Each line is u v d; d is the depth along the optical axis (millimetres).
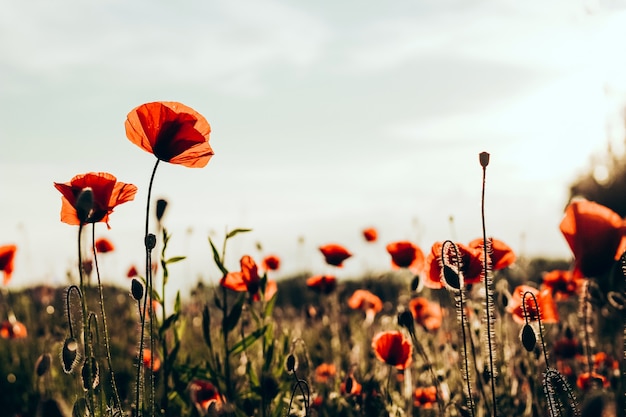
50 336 1406
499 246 947
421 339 1327
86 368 830
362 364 1343
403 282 1864
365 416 1131
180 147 872
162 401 1070
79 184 836
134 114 870
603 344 1334
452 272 848
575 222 672
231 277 1106
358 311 1885
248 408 1035
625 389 1015
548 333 1393
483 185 789
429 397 1130
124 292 2094
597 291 1062
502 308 1191
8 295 1918
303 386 1071
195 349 1397
